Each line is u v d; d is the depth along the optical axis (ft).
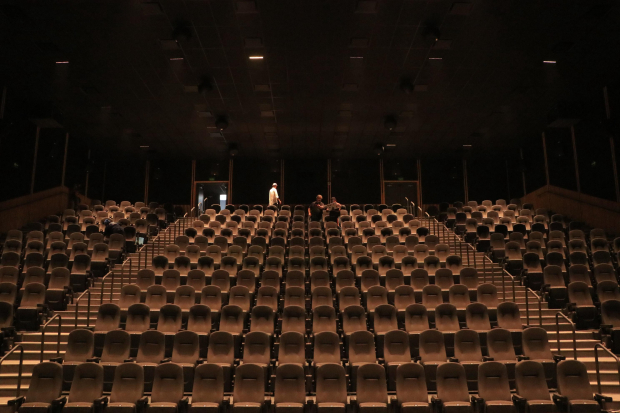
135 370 21.62
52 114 44.88
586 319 28.32
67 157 57.16
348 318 27.02
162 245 43.45
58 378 21.42
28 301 29.66
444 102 44.86
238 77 38.96
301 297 29.55
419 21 30.94
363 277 32.01
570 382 21.50
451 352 25.61
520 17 30.66
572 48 34.63
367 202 66.39
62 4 28.94
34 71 37.93
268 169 67.15
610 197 45.47
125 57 35.58
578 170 50.80
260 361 24.06
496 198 66.80
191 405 20.51
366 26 31.45
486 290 30.04
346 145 59.98
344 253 37.68
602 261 35.04
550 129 54.34
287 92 42.11
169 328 26.76
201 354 25.48
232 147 59.11
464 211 52.49
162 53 34.99
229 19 30.60
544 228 42.24
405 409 20.57
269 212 52.11
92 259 36.37
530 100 44.68
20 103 44.45
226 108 46.14
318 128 52.54
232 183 66.85
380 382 21.66
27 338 27.37
